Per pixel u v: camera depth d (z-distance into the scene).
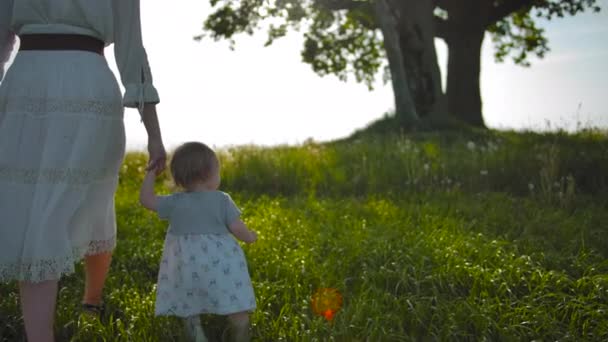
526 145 11.30
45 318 2.57
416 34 20.17
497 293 3.68
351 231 5.22
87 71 2.68
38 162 2.59
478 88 23.55
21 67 2.65
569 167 8.33
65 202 2.59
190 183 3.06
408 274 3.95
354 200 7.29
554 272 3.90
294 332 3.08
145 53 2.85
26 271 2.50
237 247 3.07
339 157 10.42
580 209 6.49
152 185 3.05
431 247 4.49
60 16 2.64
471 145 9.62
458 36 23.30
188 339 2.96
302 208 6.86
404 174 8.92
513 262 4.12
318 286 3.84
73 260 2.60
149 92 2.84
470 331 3.21
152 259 4.58
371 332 3.05
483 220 5.90
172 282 3.02
